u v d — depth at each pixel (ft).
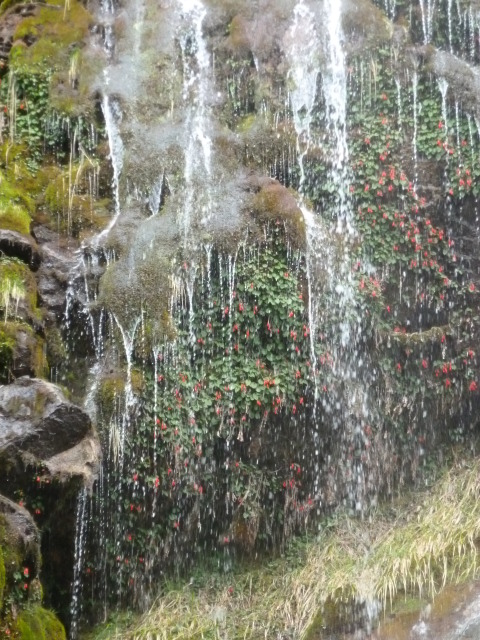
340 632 13.15
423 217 15.69
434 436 15.61
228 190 15.43
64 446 12.44
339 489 15.16
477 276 15.60
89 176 15.58
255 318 14.73
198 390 14.42
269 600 14.03
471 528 13.60
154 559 14.26
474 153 15.62
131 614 14.03
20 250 14.08
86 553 13.84
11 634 11.29
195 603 14.11
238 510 14.71
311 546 14.76
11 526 11.66
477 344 15.44
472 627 12.66
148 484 14.03
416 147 15.84
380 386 15.40
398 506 15.17
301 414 14.87
